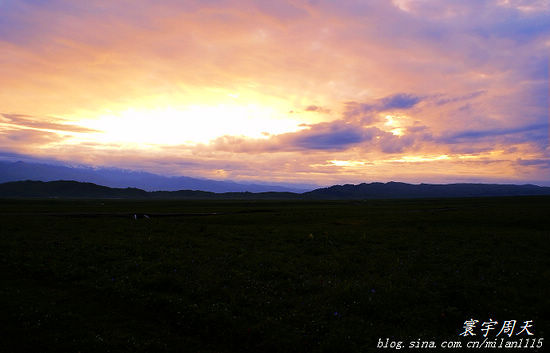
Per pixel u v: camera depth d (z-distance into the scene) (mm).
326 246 27312
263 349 10180
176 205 149125
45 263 19094
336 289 14992
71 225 40469
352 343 10109
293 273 18109
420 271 18688
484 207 98688
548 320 12102
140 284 15398
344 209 100438
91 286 15312
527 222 49062
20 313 11695
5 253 21359
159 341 10211
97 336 10219
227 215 72375
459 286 15406
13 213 74750
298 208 111875
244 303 13391
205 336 10930
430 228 42500
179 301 13328
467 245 27656
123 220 50594
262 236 33188
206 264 19703
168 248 24984
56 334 10273
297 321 11781
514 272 18250
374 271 18906
